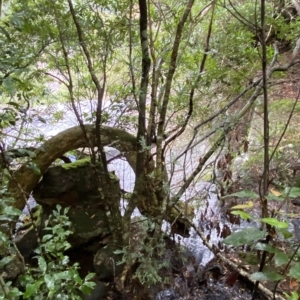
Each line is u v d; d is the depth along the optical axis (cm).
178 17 198
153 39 219
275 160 263
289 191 124
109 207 216
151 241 197
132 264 209
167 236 222
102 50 206
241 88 224
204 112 230
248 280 209
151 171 218
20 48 185
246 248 205
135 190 204
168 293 210
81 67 226
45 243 175
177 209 227
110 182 212
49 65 216
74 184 228
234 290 210
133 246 211
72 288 147
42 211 241
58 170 228
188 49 210
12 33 185
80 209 234
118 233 212
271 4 231
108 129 219
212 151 188
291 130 301
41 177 230
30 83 232
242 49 212
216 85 257
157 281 208
